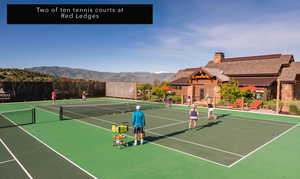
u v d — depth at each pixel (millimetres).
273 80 24000
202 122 14227
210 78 27266
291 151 8148
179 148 8359
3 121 13664
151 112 19031
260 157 7441
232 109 21609
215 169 6344
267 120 15312
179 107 23219
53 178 5656
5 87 26297
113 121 13992
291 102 19000
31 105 23734
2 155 7340
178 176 5836
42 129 11383
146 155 7484
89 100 31844
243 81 26281
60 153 7582
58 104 25250
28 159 6992
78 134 10344
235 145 8883
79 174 5902
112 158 7148
